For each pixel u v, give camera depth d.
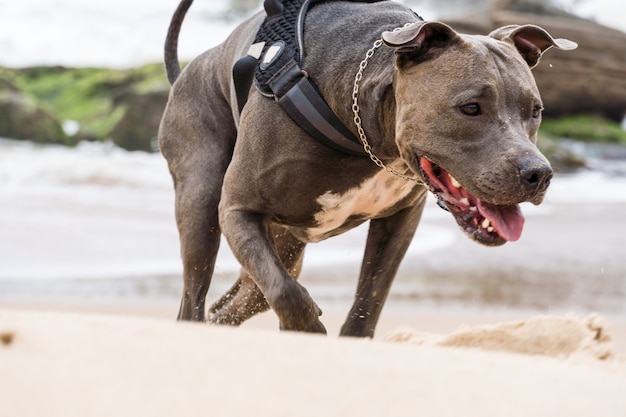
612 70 25.52
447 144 4.39
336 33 5.01
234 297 6.62
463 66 4.39
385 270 5.50
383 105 4.73
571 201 15.66
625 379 3.39
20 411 2.53
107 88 29.00
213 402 2.68
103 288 9.70
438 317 8.63
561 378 3.25
